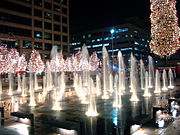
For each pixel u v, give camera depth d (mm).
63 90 19828
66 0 64562
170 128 5977
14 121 7254
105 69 49094
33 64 40438
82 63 53594
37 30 54031
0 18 44562
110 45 91062
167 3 15914
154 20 16562
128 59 79500
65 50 63438
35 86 25906
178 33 16328
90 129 5949
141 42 94938
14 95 16750
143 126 6203
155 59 54562
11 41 48031
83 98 13438
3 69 31469
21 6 49781
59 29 61531
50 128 6105
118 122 6715
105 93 16141
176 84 23875
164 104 8516
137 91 17266
